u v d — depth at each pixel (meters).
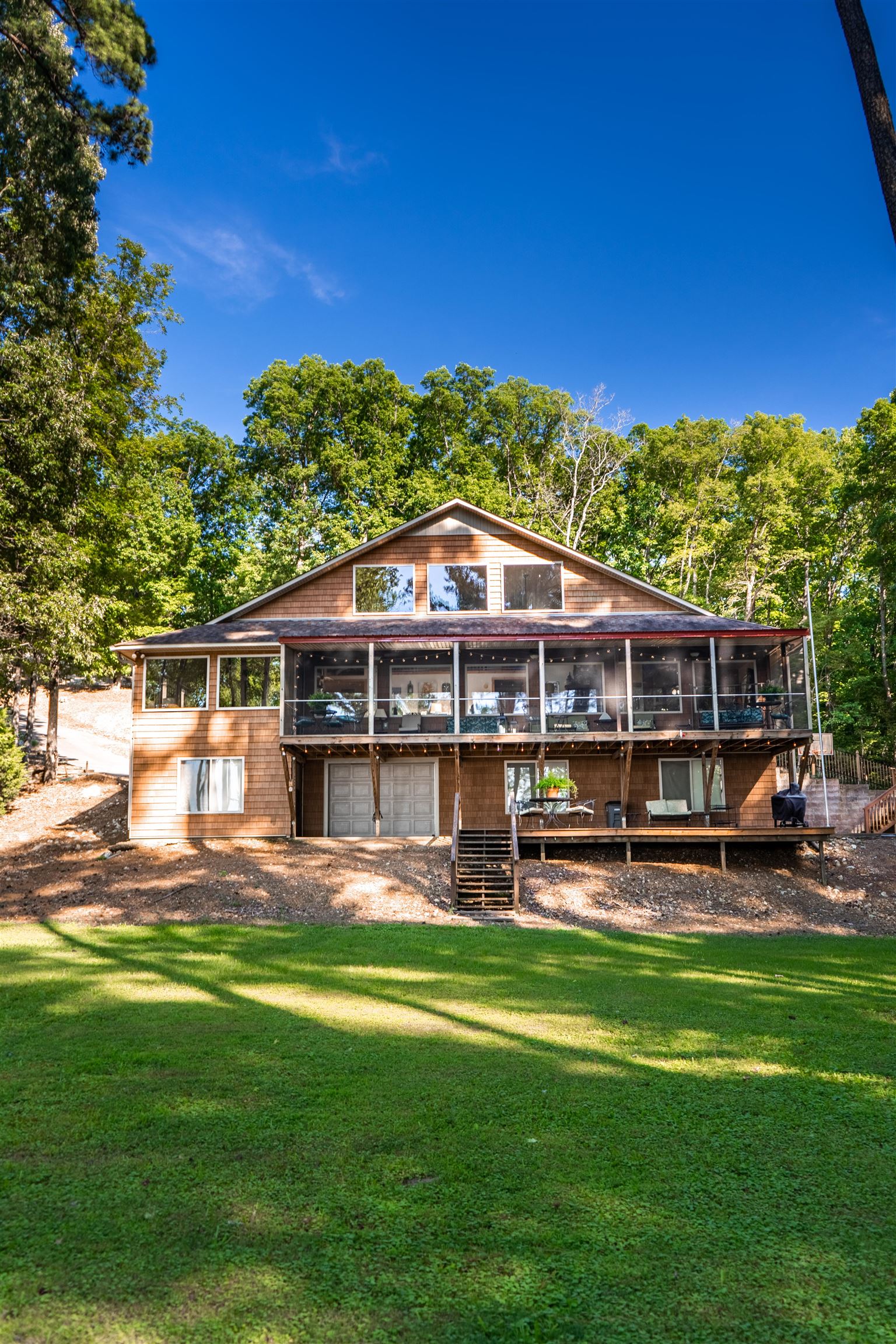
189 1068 7.71
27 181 20.33
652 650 25.06
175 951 13.70
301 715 24.61
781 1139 6.30
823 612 45.81
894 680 40.97
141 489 31.70
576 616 26.17
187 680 24.94
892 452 37.06
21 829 25.84
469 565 26.75
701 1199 5.29
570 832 21.30
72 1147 5.89
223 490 47.25
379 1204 5.08
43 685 33.78
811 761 29.06
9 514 22.45
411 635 22.94
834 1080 7.71
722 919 17.91
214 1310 3.97
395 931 15.75
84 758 40.31
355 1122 6.43
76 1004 10.30
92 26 18.88
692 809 25.16
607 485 47.53
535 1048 8.63
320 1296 4.12
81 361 27.64
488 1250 4.59
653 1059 8.31
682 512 42.75
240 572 40.06
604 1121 6.57
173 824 24.30
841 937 16.62
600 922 17.50
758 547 44.38
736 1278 4.39
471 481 43.75
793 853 22.64
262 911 17.09
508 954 14.01
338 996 10.93
